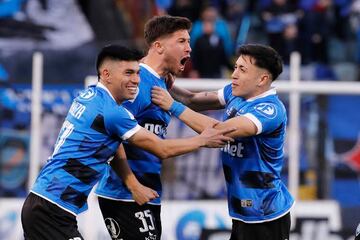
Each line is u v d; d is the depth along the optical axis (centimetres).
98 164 2062
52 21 4038
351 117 3100
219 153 3108
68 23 4053
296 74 3027
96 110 2036
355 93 3067
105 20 4075
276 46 4081
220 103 2272
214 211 3108
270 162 2123
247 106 2111
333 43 4175
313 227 3053
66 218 2050
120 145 2103
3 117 3359
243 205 2128
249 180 2116
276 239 2148
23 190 3316
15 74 3531
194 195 3116
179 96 2306
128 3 4125
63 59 3581
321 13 4109
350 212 3083
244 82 2095
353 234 3042
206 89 2952
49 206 2042
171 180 3114
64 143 2059
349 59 4169
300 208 3075
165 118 2156
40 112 3181
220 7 4203
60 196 2044
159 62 2138
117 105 2038
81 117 2048
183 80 2950
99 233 3031
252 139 2094
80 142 2042
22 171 3325
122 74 2031
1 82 3391
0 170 3319
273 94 2123
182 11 4078
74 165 2048
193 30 3862
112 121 2025
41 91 3288
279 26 4097
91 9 4069
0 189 3309
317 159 3103
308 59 4088
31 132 3241
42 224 2048
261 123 2053
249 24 4144
